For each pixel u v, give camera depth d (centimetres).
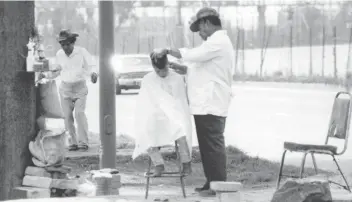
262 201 1184
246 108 3538
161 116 1196
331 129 1251
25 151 1170
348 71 4453
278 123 2873
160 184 1462
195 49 1229
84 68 1966
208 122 1223
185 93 1253
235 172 1622
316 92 4375
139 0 7831
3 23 1144
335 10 6788
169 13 7631
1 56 1147
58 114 1184
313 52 6744
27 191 1130
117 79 4466
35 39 1155
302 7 7056
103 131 1556
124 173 1620
